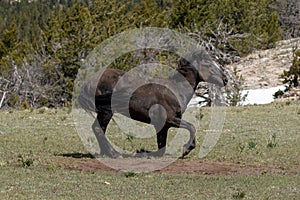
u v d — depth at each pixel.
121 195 32.84
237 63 156.50
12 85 109.44
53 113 71.38
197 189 34.47
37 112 72.94
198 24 134.25
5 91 103.06
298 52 117.00
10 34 159.88
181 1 140.25
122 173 38.69
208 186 35.16
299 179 37.22
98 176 37.31
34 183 35.09
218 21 144.38
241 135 55.56
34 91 109.25
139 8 134.12
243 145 49.62
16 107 102.88
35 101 109.38
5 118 66.56
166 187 34.88
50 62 114.31
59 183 35.22
